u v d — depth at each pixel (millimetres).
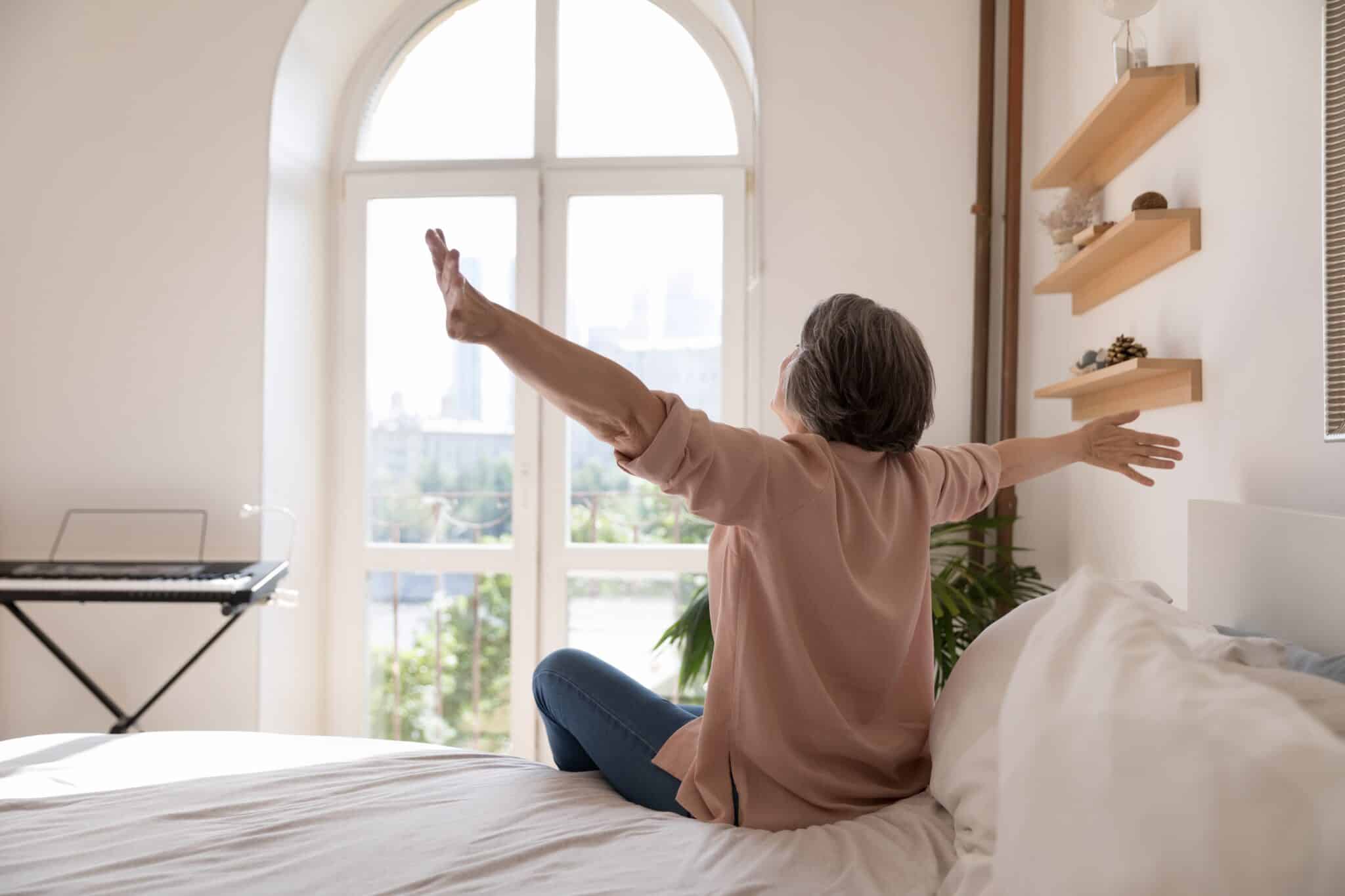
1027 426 3068
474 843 1199
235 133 3248
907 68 3170
